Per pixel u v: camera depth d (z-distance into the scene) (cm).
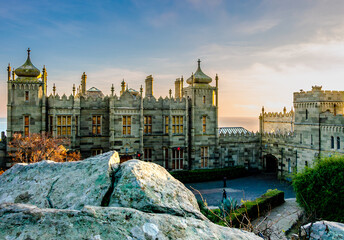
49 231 452
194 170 4644
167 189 695
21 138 3366
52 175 771
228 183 4488
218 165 4944
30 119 3769
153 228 492
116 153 846
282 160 4766
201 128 4847
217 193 3862
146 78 4972
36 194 712
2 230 448
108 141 4253
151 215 522
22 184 756
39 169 804
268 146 5100
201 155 4866
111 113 4162
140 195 638
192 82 4772
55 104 3888
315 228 898
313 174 2591
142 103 4344
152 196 641
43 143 3238
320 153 4038
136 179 675
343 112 4241
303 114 4347
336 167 2488
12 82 3684
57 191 706
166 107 4588
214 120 4922
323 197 2470
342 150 3706
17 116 3716
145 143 4481
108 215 494
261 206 2736
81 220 475
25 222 462
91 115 4150
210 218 2014
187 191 746
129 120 4325
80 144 4088
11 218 467
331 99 4134
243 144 5188
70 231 456
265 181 4625
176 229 506
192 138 4759
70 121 3997
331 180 2452
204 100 4866
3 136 3753
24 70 3734
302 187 2661
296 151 4462
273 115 6619
